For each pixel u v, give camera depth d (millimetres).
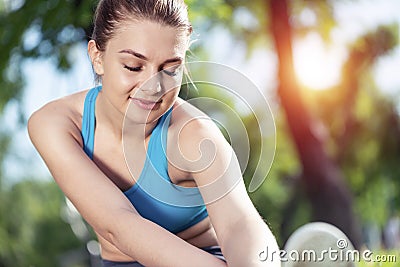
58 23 5969
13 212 11875
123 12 2031
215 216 2109
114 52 2053
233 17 8844
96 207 2082
